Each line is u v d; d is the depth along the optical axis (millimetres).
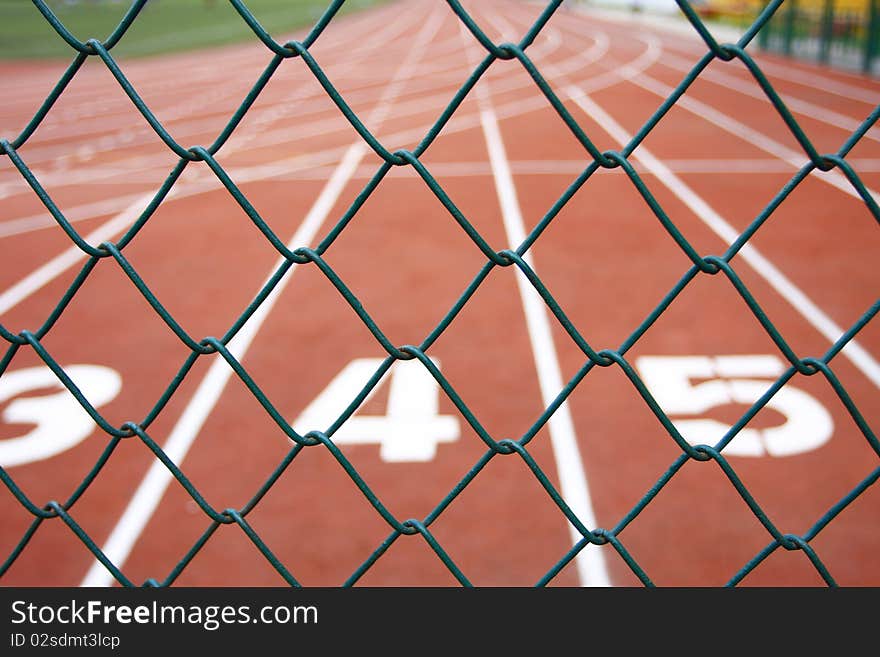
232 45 27406
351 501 3686
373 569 3287
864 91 16344
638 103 15508
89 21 31312
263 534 3488
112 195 9320
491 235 7520
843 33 20000
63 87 1019
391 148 11578
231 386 4750
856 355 4988
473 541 3424
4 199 9266
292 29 33312
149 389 4746
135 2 969
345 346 5234
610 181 9477
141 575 3277
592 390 4598
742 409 4371
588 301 5906
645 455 3975
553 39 30062
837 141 11680
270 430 4270
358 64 22078
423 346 1039
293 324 5582
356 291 6176
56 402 4605
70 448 4152
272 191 9250
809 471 3812
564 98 16281
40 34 27578
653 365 4895
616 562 3297
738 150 11180
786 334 5320
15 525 3578
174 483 3852
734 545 3369
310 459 3988
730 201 8594
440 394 4590
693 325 5461
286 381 4789
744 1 26453
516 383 4707
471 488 3742
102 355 5195
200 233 7715
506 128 13086
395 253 7023
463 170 10164
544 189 9156
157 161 11023
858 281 6258
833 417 4270
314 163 10617
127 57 23625
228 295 6148
